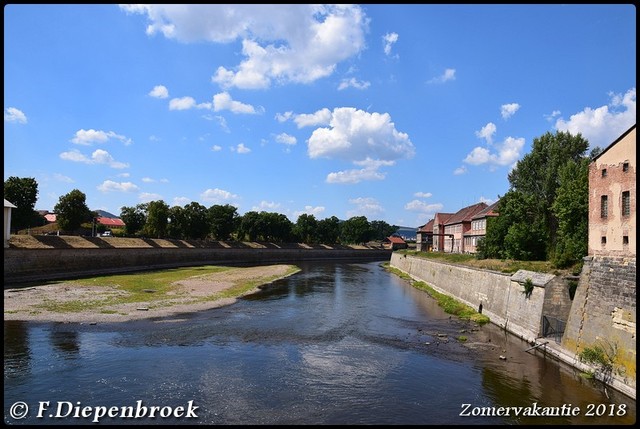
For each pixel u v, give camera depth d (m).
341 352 26.52
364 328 33.62
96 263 65.19
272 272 77.88
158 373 21.67
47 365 22.20
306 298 48.81
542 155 54.19
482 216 75.19
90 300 40.16
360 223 166.38
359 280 71.19
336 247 144.62
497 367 23.78
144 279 58.50
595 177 23.75
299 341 28.97
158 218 90.94
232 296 47.75
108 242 71.75
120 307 37.59
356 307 43.47
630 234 20.61
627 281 20.38
